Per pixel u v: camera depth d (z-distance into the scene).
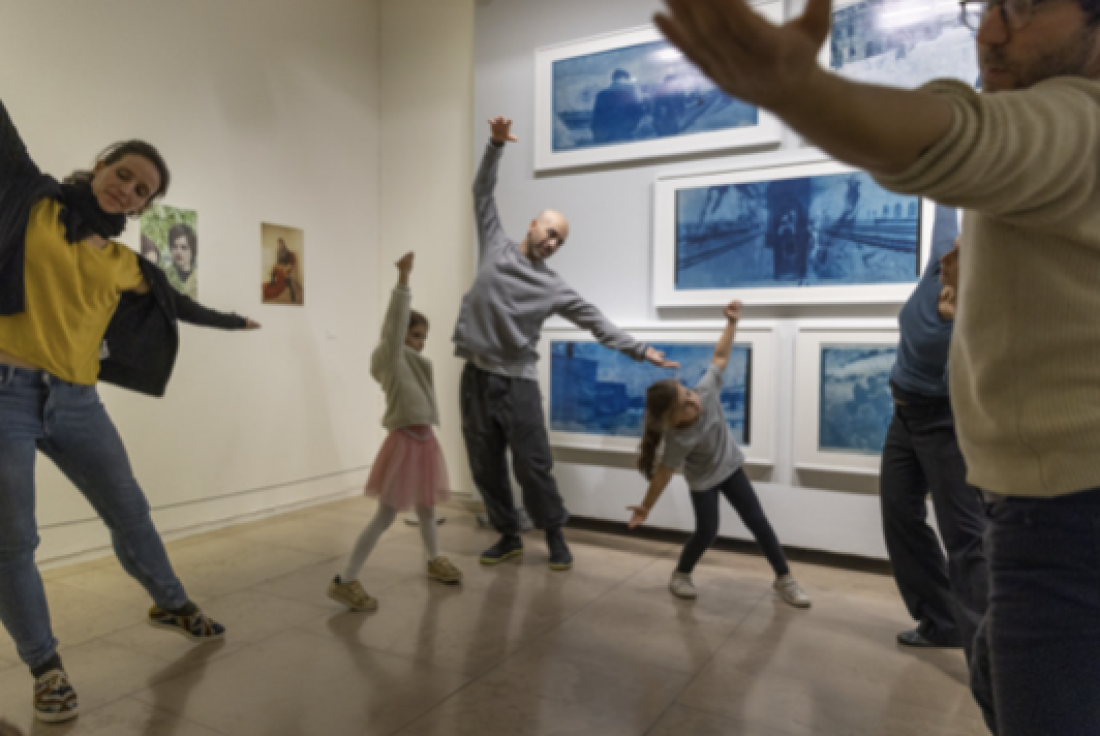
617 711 1.94
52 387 1.91
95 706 1.93
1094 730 0.74
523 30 4.08
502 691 2.04
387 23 4.84
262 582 3.00
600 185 3.85
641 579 3.11
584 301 3.38
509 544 3.41
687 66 3.58
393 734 1.80
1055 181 0.61
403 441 2.79
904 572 2.37
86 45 3.18
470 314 3.43
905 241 3.11
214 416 3.82
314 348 4.42
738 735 1.82
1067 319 0.71
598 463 3.87
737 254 3.47
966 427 0.88
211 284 3.77
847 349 3.21
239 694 2.01
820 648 2.38
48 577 3.01
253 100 4.00
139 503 2.18
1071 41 0.73
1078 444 0.73
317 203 4.43
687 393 2.74
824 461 3.26
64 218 1.88
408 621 2.58
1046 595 0.76
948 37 3.00
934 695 2.05
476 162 4.25
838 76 0.54
